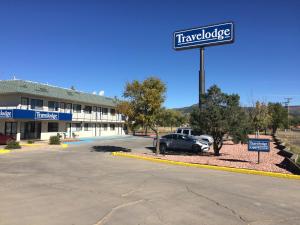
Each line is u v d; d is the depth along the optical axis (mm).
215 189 11367
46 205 8906
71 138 44625
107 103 53562
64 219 7676
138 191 10836
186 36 30531
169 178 13477
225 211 8625
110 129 58031
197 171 15633
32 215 7965
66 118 42406
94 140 43000
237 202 9586
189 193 10648
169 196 10180
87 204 9070
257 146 18000
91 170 15562
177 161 18609
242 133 21703
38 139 39875
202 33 29594
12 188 11109
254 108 44812
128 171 15328
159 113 23312
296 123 116438
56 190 10859
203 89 28891
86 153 24891
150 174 14469
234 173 15211
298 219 8055
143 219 7773
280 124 54875
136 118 23047
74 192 10578
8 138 32562
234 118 21703
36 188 11148
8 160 19578
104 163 18438
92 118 50844
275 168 16125
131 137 52469
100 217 7871
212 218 7984
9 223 7355
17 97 37125
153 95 22875
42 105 40688
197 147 26141
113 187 11453
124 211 8422
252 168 16078
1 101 38156
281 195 10625
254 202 9641
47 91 41812
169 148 27188
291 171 15211
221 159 20375
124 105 23516
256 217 8148
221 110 21781
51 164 17766
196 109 22547
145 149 30031
